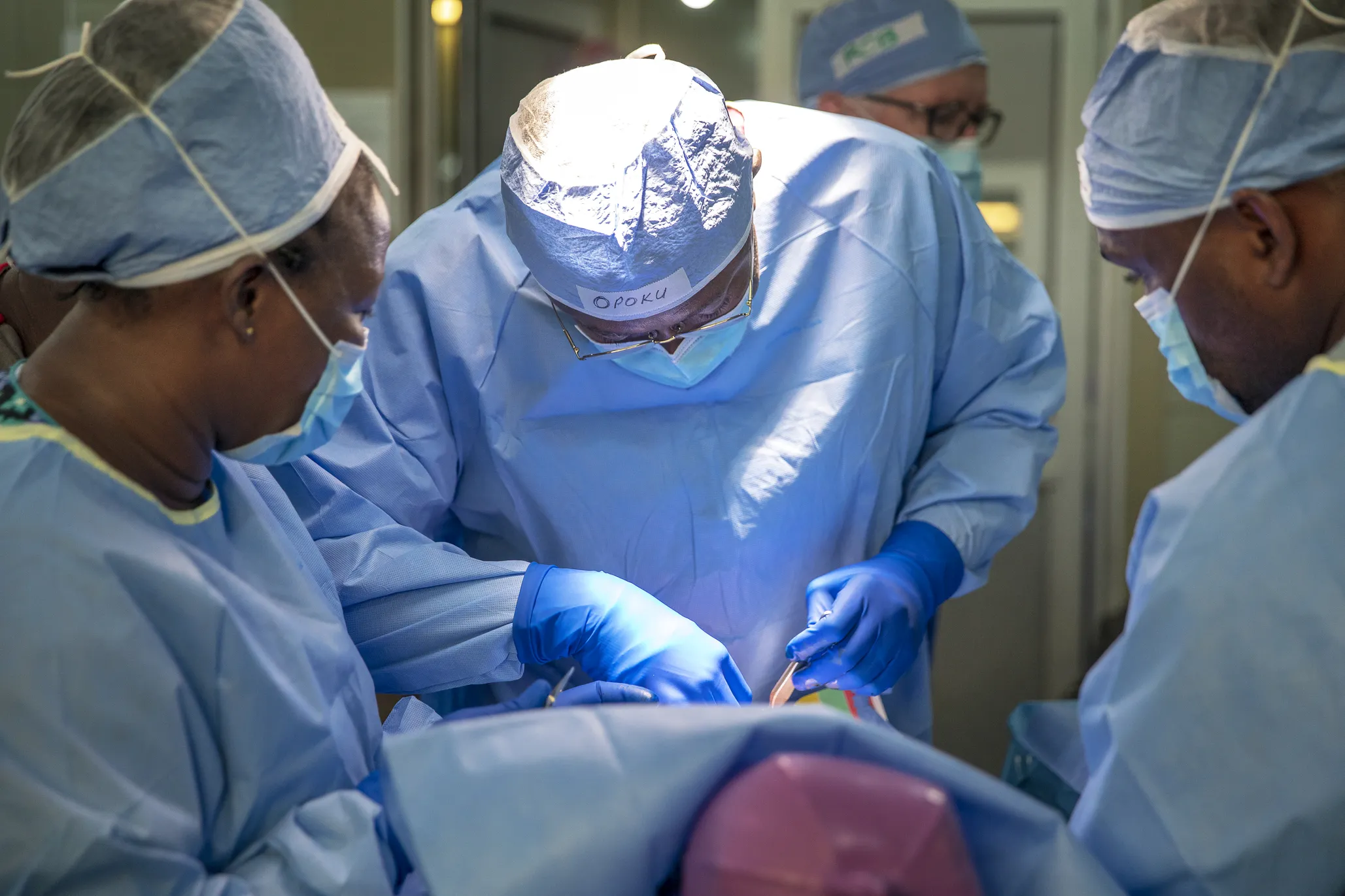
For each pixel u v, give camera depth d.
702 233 1.16
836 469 1.42
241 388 0.92
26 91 2.12
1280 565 0.79
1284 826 0.76
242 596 0.94
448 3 2.73
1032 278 1.60
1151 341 3.08
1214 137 0.88
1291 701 0.77
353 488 1.35
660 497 1.38
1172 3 0.93
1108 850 0.82
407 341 1.38
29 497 0.84
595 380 1.39
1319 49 0.85
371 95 2.56
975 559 1.50
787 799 0.67
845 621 1.33
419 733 0.80
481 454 1.44
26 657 0.79
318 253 0.91
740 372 1.41
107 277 0.87
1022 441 1.55
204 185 0.85
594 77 1.21
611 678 1.31
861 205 1.45
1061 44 2.93
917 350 1.47
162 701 0.84
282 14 2.55
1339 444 0.80
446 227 1.42
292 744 0.94
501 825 0.74
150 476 0.91
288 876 0.87
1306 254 0.87
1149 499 0.88
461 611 1.32
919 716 1.63
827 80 2.28
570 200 1.14
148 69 0.84
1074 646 3.12
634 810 0.73
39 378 0.89
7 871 0.76
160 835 0.82
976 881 0.66
